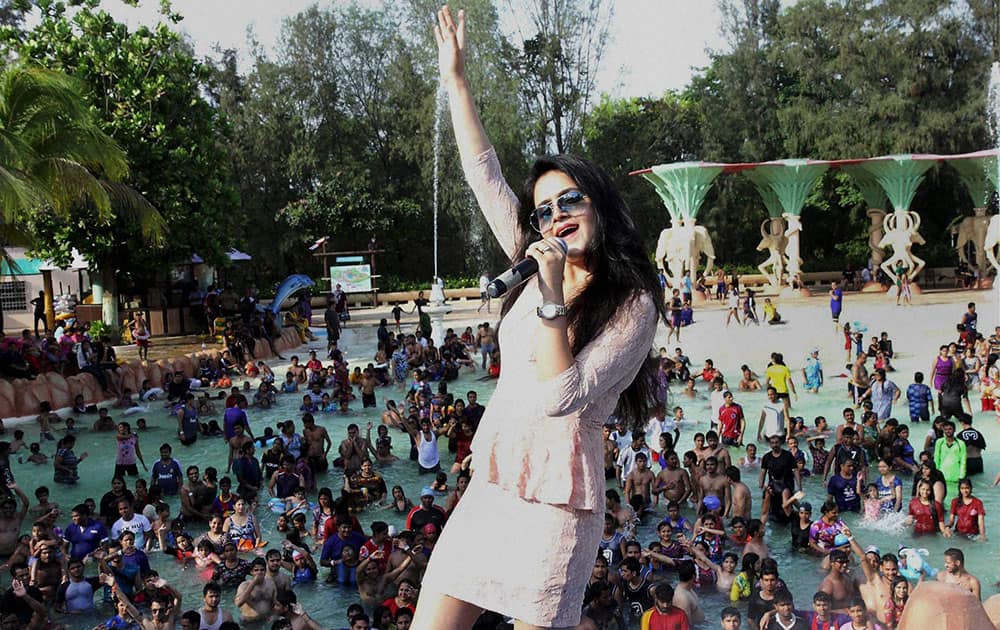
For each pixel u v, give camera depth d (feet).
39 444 67.51
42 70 75.10
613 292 7.16
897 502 47.14
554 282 6.78
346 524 43.27
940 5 163.43
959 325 89.66
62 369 84.94
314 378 83.05
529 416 7.13
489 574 7.06
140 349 97.71
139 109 104.32
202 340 112.88
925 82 164.55
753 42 187.62
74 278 134.10
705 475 48.62
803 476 53.78
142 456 64.80
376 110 193.98
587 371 6.76
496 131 177.27
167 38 107.96
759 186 146.41
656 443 58.34
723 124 189.67
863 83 169.89
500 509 7.20
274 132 186.39
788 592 35.01
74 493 57.00
